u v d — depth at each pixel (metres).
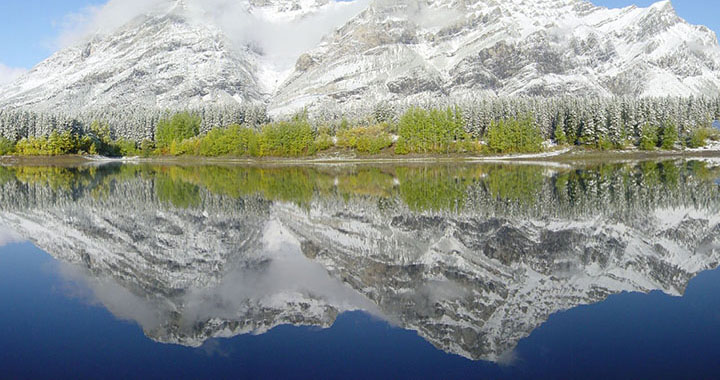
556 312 14.09
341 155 123.88
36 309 14.38
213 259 20.36
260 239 24.27
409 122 121.19
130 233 25.95
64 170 87.75
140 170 87.56
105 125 150.62
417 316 13.81
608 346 11.74
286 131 124.69
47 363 11.07
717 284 16.50
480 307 14.62
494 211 31.88
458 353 11.50
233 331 12.96
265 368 10.82
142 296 15.65
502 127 118.75
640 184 46.88
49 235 25.33
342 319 13.65
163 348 11.84
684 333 12.45
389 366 10.88
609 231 25.20
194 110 166.62
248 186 52.69
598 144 118.19
